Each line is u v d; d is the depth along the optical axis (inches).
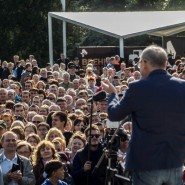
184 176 429.4
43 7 2252.7
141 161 316.2
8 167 522.9
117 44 2433.6
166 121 316.5
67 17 1721.2
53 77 1231.5
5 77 1449.3
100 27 1643.7
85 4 2613.2
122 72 1301.7
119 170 404.2
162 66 323.3
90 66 1387.8
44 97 1014.4
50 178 499.8
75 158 536.1
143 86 319.0
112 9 2586.1
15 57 1534.2
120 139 392.2
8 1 2225.6
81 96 983.0
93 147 525.0
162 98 317.4
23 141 565.6
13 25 2233.0
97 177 507.5
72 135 642.2
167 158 315.9
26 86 1111.6
